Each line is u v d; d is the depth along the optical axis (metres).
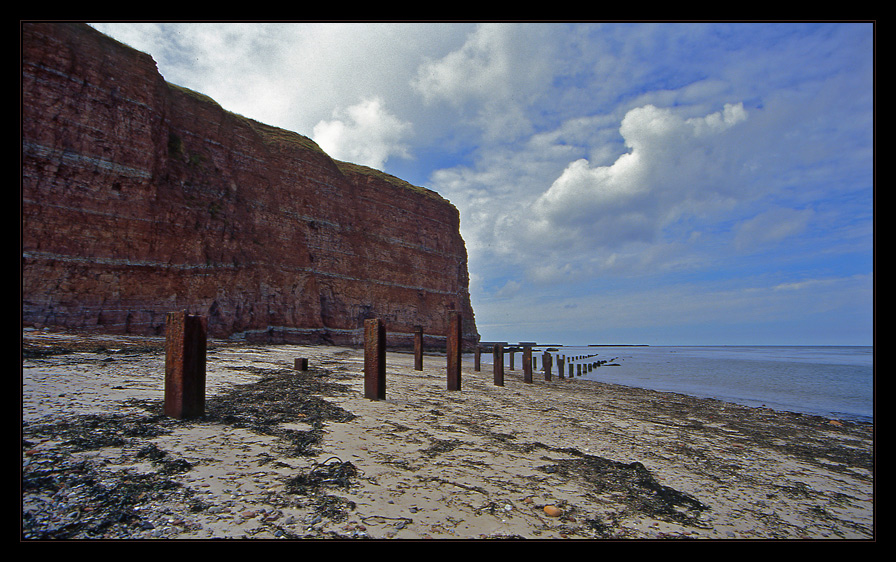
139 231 24.67
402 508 3.75
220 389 8.71
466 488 4.42
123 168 24.53
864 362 62.25
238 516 3.26
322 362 18.16
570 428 8.49
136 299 23.72
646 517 4.24
